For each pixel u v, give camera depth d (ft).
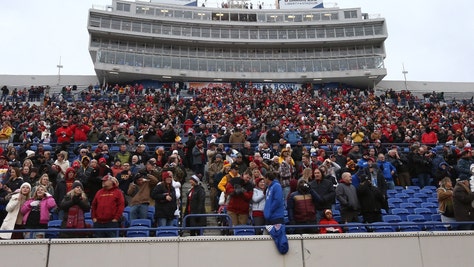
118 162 39.68
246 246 25.49
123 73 149.69
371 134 63.46
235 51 170.60
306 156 40.45
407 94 133.49
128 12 161.68
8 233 25.80
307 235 26.17
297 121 80.18
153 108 97.81
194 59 160.86
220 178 37.60
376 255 26.40
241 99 114.93
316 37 169.27
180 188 36.91
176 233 28.30
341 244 26.27
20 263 23.70
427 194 42.27
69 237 25.68
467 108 118.52
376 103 118.01
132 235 27.73
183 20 165.68
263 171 38.29
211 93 124.77
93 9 157.38
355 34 168.66
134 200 30.55
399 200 39.91
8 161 43.68
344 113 95.71
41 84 141.28
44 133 62.03
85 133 57.47
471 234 27.63
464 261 27.07
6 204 28.94
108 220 26.22
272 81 162.61
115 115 81.00
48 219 27.40
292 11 176.45
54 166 36.63
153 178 31.45
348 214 30.81
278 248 25.44
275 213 27.20
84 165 36.50
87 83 148.46
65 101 106.52
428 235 27.30
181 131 67.41
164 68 154.92
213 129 70.95
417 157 45.93
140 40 163.02
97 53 148.87
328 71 161.38
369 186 31.27
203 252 25.12
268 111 94.68
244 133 62.34
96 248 24.49
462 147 49.98
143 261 24.61
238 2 186.39
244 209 29.60
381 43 169.17
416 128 71.77
